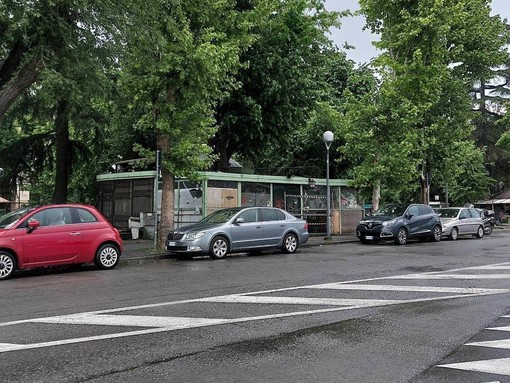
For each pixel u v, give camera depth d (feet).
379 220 65.46
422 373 15.81
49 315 23.86
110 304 26.35
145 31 45.39
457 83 81.30
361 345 18.95
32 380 15.11
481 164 139.74
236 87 57.16
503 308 25.29
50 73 40.19
